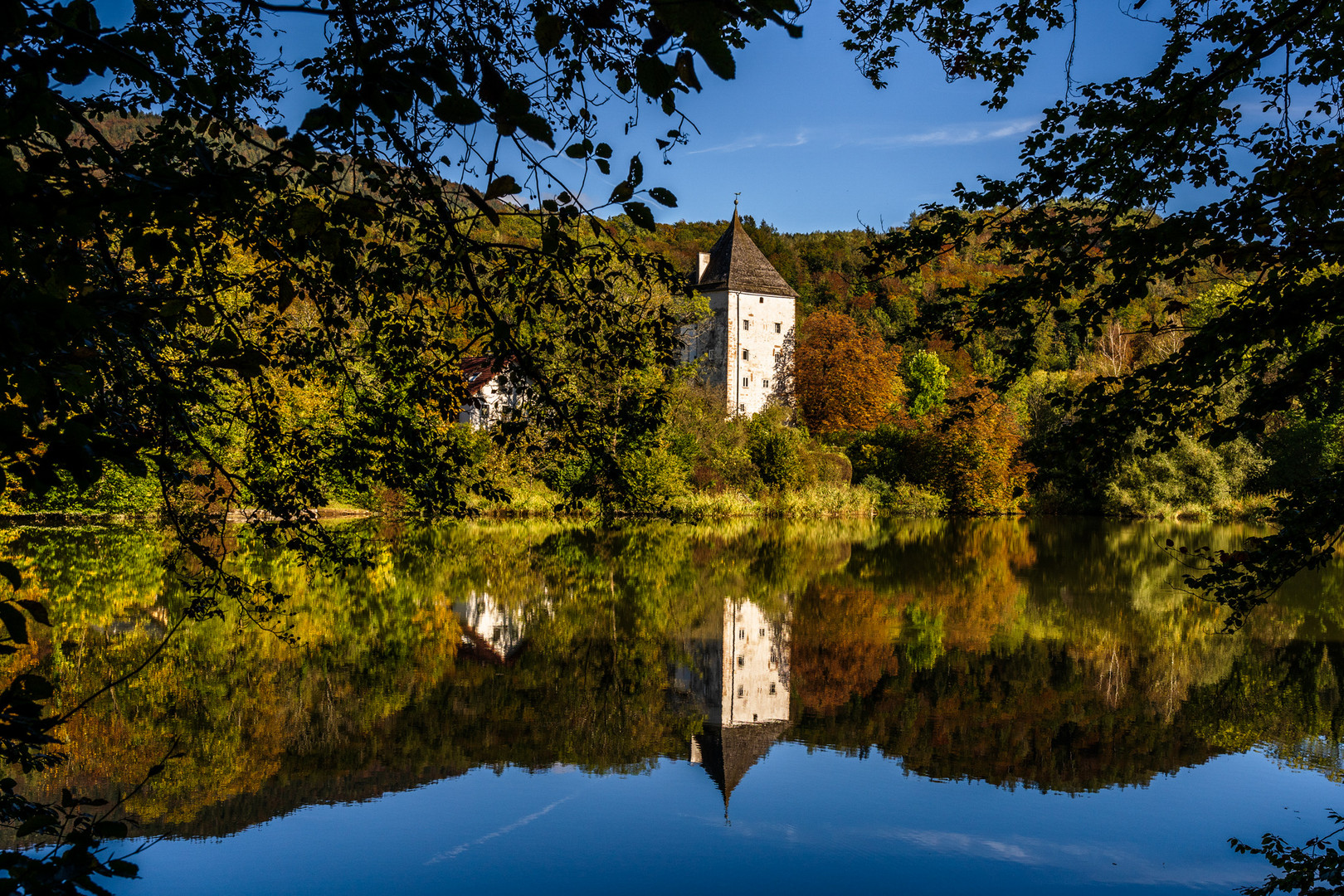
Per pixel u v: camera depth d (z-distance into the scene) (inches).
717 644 525.7
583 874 244.7
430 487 195.5
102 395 118.6
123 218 79.7
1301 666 478.0
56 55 69.3
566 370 158.6
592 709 391.2
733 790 307.1
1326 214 174.9
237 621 496.7
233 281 165.5
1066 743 356.8
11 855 75.9
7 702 67.5
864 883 242.7
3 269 66.6
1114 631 569.9
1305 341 191.2
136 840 253.4
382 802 287.0
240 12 144.9
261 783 297.6
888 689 434.9
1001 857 259.4
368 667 435.8
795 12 58.6
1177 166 193.3
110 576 589.0
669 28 59.6
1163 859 260.1
